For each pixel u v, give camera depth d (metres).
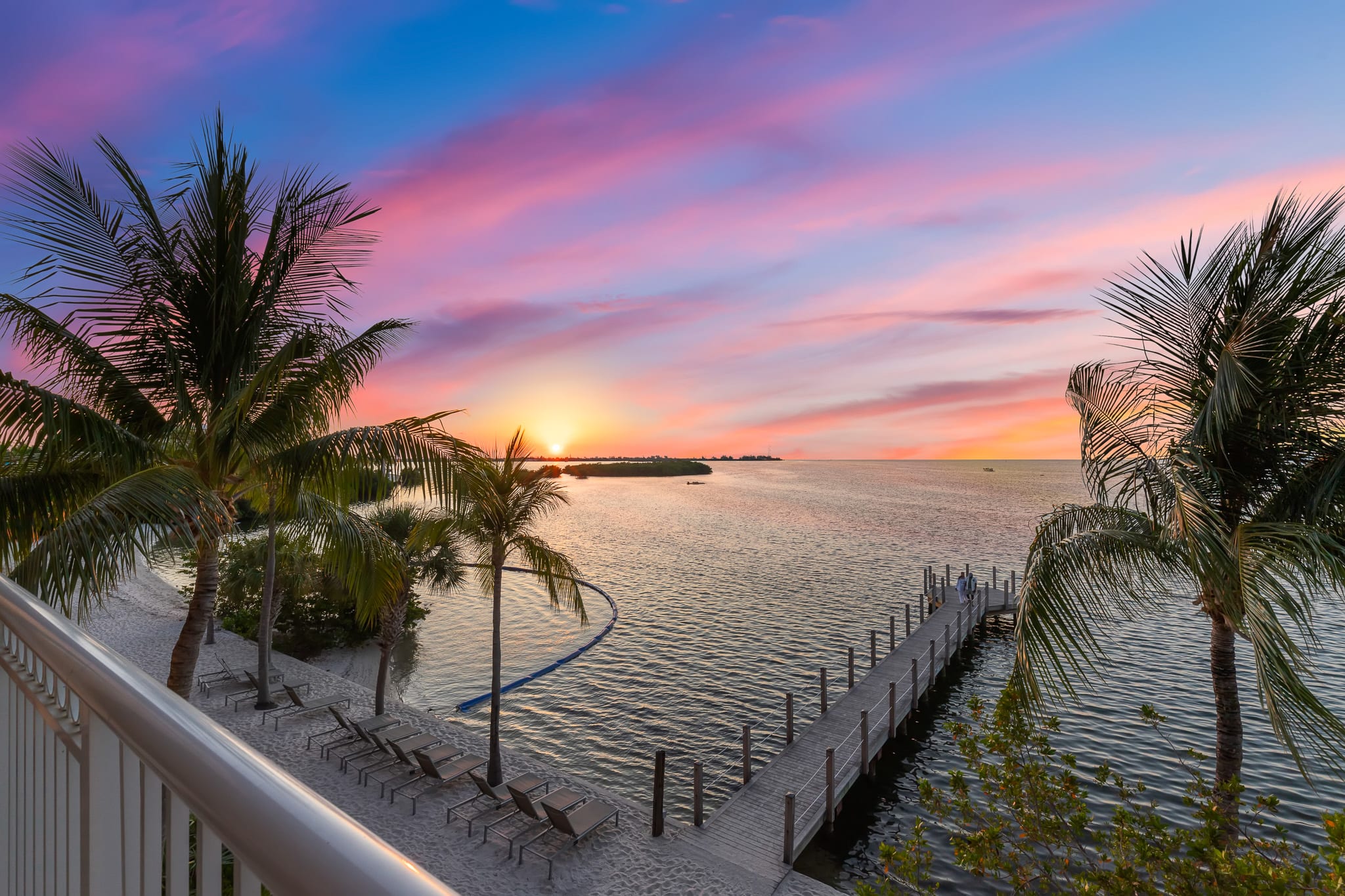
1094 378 8.56
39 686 1.46
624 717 21.69
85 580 6.30
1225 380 7.05
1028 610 7.75
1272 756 18.78
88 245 8.45
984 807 13.46
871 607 37.19
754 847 12.09
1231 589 6.89
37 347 8.25
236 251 8.95
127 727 0.89
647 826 12.54
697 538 66.12
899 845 14.38
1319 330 6.82
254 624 25.67
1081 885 6.19
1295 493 7.30
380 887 0.43
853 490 151.00
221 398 9.36
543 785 12.38
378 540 12.62
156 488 7.09
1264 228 7.16
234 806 0.62
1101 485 8.16
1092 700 22.52
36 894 1.43
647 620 34.75
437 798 12.95
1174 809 15.65
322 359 9.23
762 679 25.48
